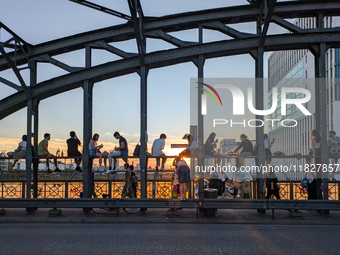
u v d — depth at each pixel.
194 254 5.93
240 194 12.52
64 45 11.92
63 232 7.93
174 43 11.67
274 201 9.73
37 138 11.74
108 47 11.83
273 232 7.94
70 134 11.58
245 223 9.37
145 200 9.97
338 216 10.26
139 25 11.20
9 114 12.14
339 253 6.00
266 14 10.55
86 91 11.33
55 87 11.36
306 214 10.69
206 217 10.08
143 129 11.02
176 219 9.73
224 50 10.95
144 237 7.32
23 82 11.09
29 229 8.38
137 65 11.19
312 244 6.68
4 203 10.06
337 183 12.48
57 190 13.46
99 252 6.06
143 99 11.13
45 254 5.95
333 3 10.88
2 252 6.08
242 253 6.00
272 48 11.15
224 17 11.35
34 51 12.00
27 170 11.10
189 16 11.50
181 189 10.76
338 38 10.66
